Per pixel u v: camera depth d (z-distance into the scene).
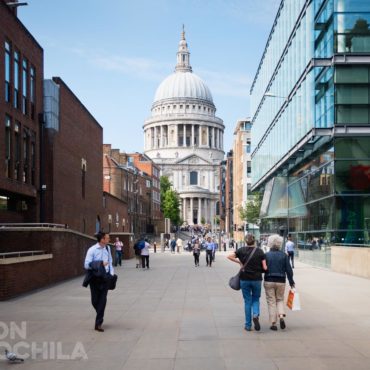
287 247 34.19
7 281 17.73
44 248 23.41
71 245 27.08
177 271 32.56
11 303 16.97
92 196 46.19
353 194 31.44
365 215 31.27
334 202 31.50
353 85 31.27
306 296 18.44
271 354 9.78
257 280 12.10
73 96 38.69
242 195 98.31
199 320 13.63
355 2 31.36
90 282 12.35
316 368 8.77
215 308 15.81
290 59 42.00
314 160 36.84
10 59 27.27
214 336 11.49
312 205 37.59
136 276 28.50
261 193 64.50
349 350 10.09
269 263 12.22
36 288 21.16
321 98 33.81
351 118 31.30
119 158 91.94
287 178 47.53
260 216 61.66
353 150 31.55
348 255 28.16
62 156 35.19
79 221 40.69
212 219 199.50
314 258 36.94
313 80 34.72
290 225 46.91
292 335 11.55
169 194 142.62
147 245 35.53
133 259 51.25
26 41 29.92
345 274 28.36
